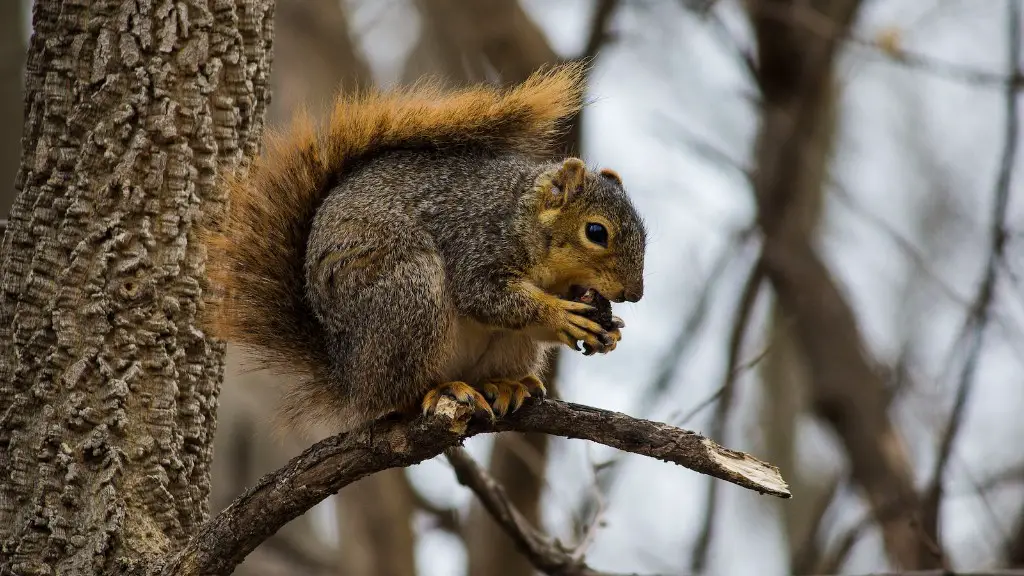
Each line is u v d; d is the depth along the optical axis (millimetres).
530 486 16047
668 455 7738
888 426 17641
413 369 9062
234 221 8930
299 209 9547
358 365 9078
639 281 10055
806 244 18547
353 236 9172
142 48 8453
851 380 17719
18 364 8273
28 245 8406
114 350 8297
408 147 10062
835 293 18391
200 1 8609
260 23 8852
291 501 7852
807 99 18500
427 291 9188
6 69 19391
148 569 7934
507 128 10430
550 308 9359
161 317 8391
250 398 19094
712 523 18422
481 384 9469
